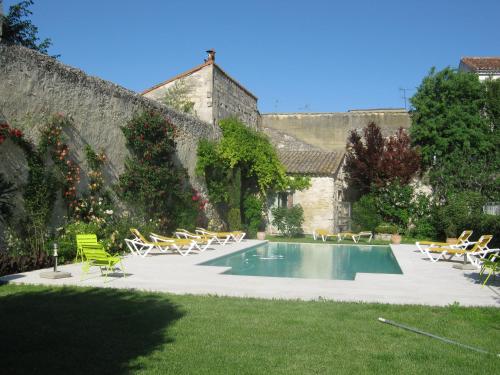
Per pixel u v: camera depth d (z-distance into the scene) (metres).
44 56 11.87
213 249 16.58
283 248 18.66
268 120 30.58
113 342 5.34
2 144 10.62
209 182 20.80
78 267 11.16
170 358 4.85
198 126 20.00
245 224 22.23
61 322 6.14
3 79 10.66
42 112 11.77
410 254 15.53
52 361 4.72
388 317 6.65
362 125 29.47
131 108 15.50
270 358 4.92
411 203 22.73
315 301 7.71
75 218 12.79
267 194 24.14
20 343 5.28
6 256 10.27
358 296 8.20
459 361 4.88
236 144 21.39
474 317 6.65
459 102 24.12
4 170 10.66
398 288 9.02
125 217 14.73
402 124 28.94
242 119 26.06
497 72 24.81
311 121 30.11
